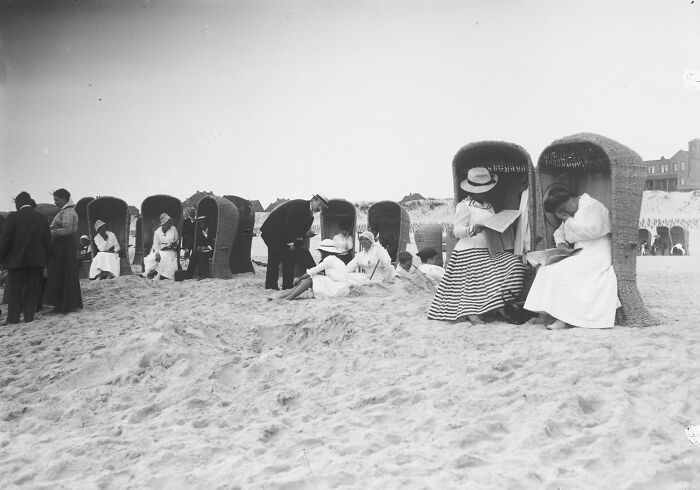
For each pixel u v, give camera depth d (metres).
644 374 5.29
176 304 10.19
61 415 5.55
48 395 6.00
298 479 4.09
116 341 7.15
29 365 6.77
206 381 6.01
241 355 6.77
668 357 5.58
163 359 6.45
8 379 6.40
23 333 8.38
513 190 8.34
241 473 4.25
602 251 6.98
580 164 7.71
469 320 7.50
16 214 9.14
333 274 9.77
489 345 6.50
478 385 5.46
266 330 7.76
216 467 4.36
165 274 14.56
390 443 4.66
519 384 5.33
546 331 6.72
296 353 6.91
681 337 6.22
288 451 4.58
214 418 5.30
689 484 3.87
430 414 5.01
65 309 9.73
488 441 4.61
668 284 12.88
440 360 6.21
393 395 5.46
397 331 7.21
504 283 7.40
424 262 10.81
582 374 5.41
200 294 11.18
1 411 5.64
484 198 8.03
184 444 4.74
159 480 4.22
